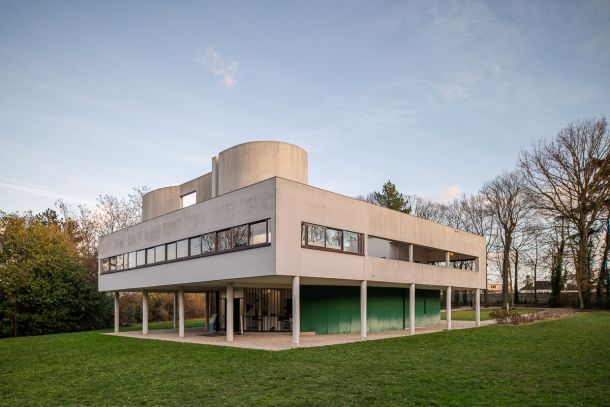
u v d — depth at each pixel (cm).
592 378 1231
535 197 4800
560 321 3231
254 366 1453
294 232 1958
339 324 2689
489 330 2656
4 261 3616
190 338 2505
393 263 2550
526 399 1002
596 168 4562
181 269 2486
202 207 2369
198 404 1016
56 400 1130
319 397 1041
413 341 2122
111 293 4112
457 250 3247
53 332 3678
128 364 1622
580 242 4697
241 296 2855
